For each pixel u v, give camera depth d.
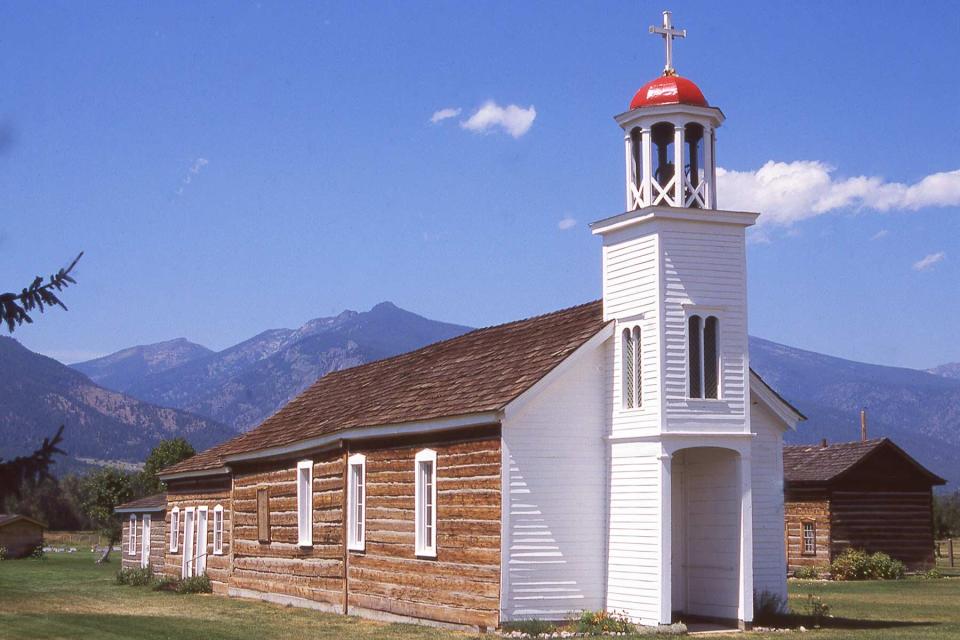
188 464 42.62
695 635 21.42
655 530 22.09
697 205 23.53
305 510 31.64
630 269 23.58
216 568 38.56
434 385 27.61
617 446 23.25
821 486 47.22
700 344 22.91
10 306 9.23
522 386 22.98
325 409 33.94
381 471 27.06
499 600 22.25
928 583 42.34
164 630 24.84
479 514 23.11
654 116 23.61
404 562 25.70
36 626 25.78
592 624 21.83
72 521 104.81
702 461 24.08
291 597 31.98
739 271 23.45
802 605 30.47
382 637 22.62
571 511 23.12
